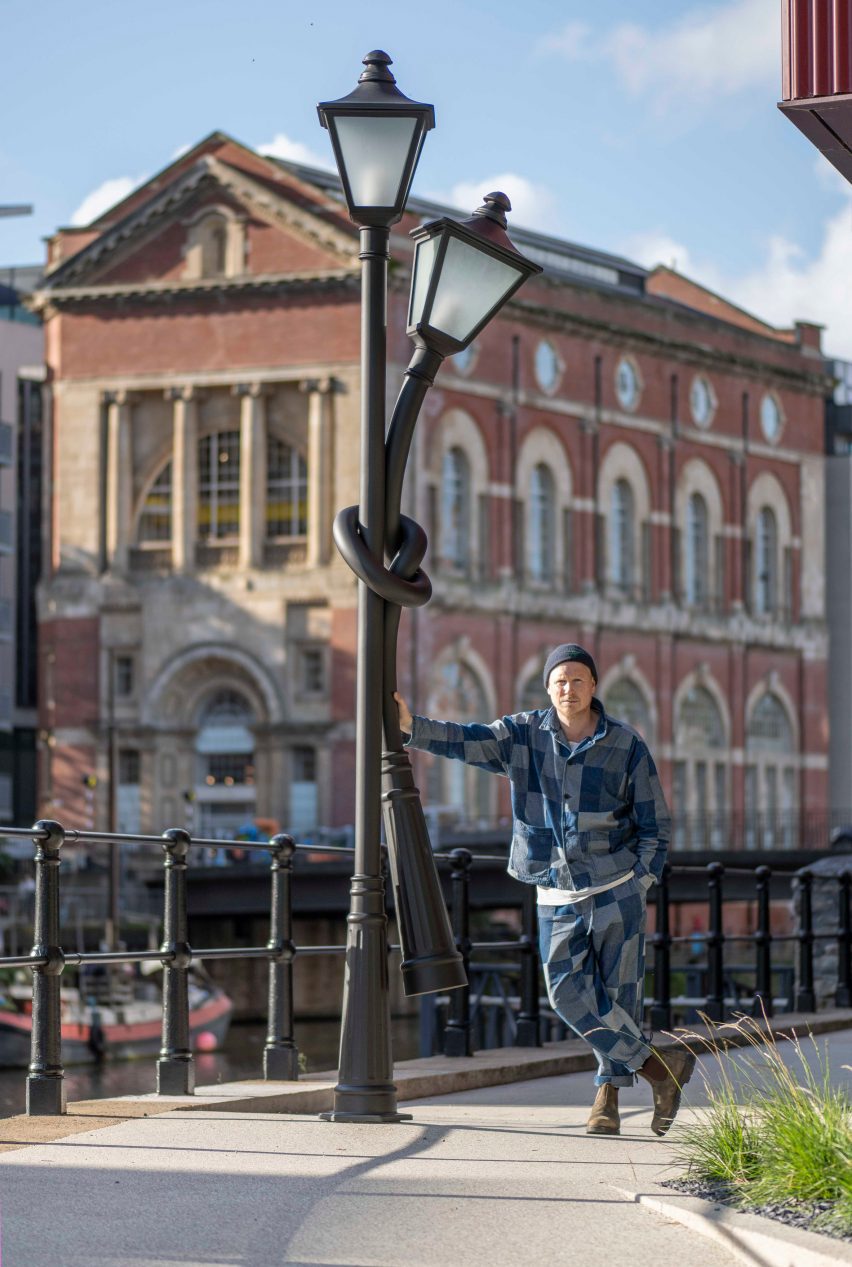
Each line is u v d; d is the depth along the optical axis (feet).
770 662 250.57
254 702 207.21
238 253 207.72
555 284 221.25
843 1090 24.93
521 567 216.74
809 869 56.49
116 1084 142.51
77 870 189.98
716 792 243.19
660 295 264.72
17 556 255.29
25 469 255.91
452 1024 41.39
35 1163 25.29
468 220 31.63
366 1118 29.78
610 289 231.91
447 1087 36.14
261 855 197.26
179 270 210.18
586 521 225.56
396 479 31.17
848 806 262.06
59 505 214.48
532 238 232.94
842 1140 22.30
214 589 208.33
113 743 188.55
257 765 206.08
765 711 250.98
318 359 205.16
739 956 183.32
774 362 251.80
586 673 27.45
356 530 30.76
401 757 30.89
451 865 42.14
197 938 191.72
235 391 207.31
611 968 27.53
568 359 223.51
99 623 212.23
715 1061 39.81
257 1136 27.96
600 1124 28.37
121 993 169.07
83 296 212.84
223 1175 24.57
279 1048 36.40
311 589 204.33
